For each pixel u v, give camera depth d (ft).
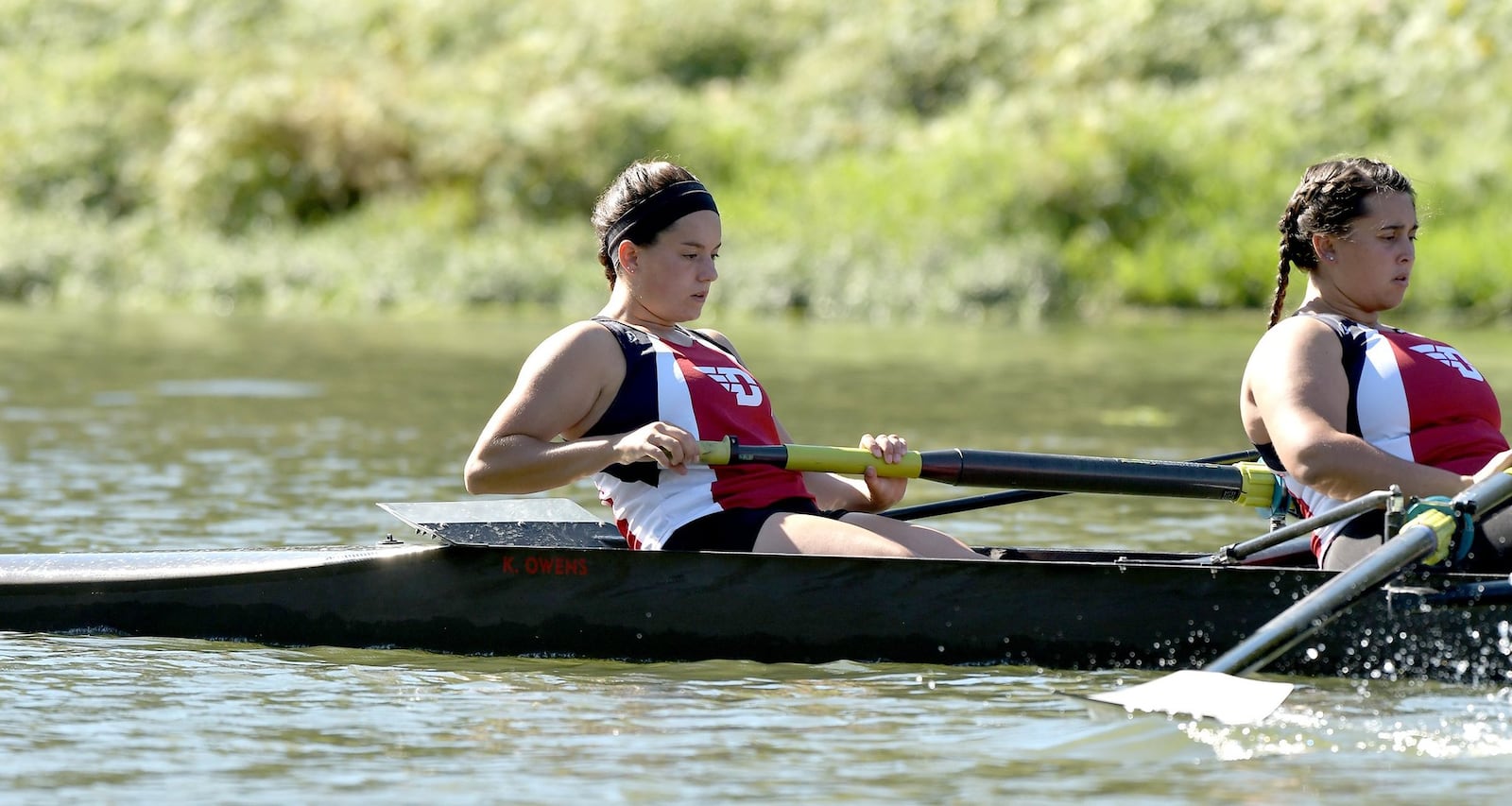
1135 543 71.36
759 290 257.14
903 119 321.93
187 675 48.93
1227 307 252.62
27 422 110.73
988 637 50.11
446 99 341.62
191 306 265.75
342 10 403.54
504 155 315.58
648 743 42.24
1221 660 44.91
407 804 37.52
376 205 310.86
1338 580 45.09
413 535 71.00
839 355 174.09
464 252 277.85
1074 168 271.49
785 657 50.42
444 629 52.11
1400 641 48.21
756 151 315.78
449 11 396.98
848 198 286.66
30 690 46.88
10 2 408.67
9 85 355.15
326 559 52.90
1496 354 174.91
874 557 50.01
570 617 51.31
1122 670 49.65
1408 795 38.50
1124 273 255.70
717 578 50.37
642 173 51.44
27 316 230.68
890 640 50.29
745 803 37.73
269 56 367.66
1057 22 336.29
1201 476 53.72
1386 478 47.60
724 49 369.09
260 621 53.36
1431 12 299.58
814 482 55.77
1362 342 49.62
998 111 307.17
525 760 40.78
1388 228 49.80
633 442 47.83
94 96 344.69
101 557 55.83
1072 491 53.31
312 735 42.75
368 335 200.85
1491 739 42.83
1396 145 268.62
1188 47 314.76
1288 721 44.34
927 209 277.64
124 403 123.24
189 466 91.97
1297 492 52.80
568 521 58.75
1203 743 42.42
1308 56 301.84
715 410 50.75
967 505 62.23
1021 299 250.78
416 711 45.16
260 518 75.05
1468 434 49.67
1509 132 263.29
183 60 355.36
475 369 156.87
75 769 39.81
